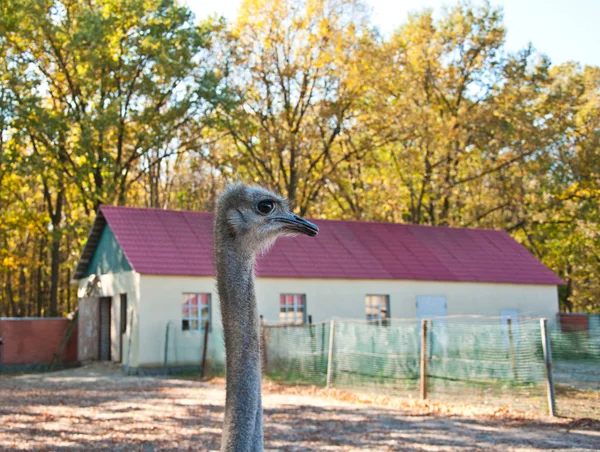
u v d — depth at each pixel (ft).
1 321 99.40
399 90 143.54
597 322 106.32
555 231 147.13
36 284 185.26
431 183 146.82
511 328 54.65
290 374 72.23
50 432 45.24
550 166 138.51
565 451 38.63
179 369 86.53
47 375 87.40
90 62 121.60
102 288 98.84
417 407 55.16
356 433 44.75
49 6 130.31
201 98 130.72
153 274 86.48
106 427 47.11
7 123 118.01
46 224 146.41
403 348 61.62
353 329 65.98
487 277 108.58
